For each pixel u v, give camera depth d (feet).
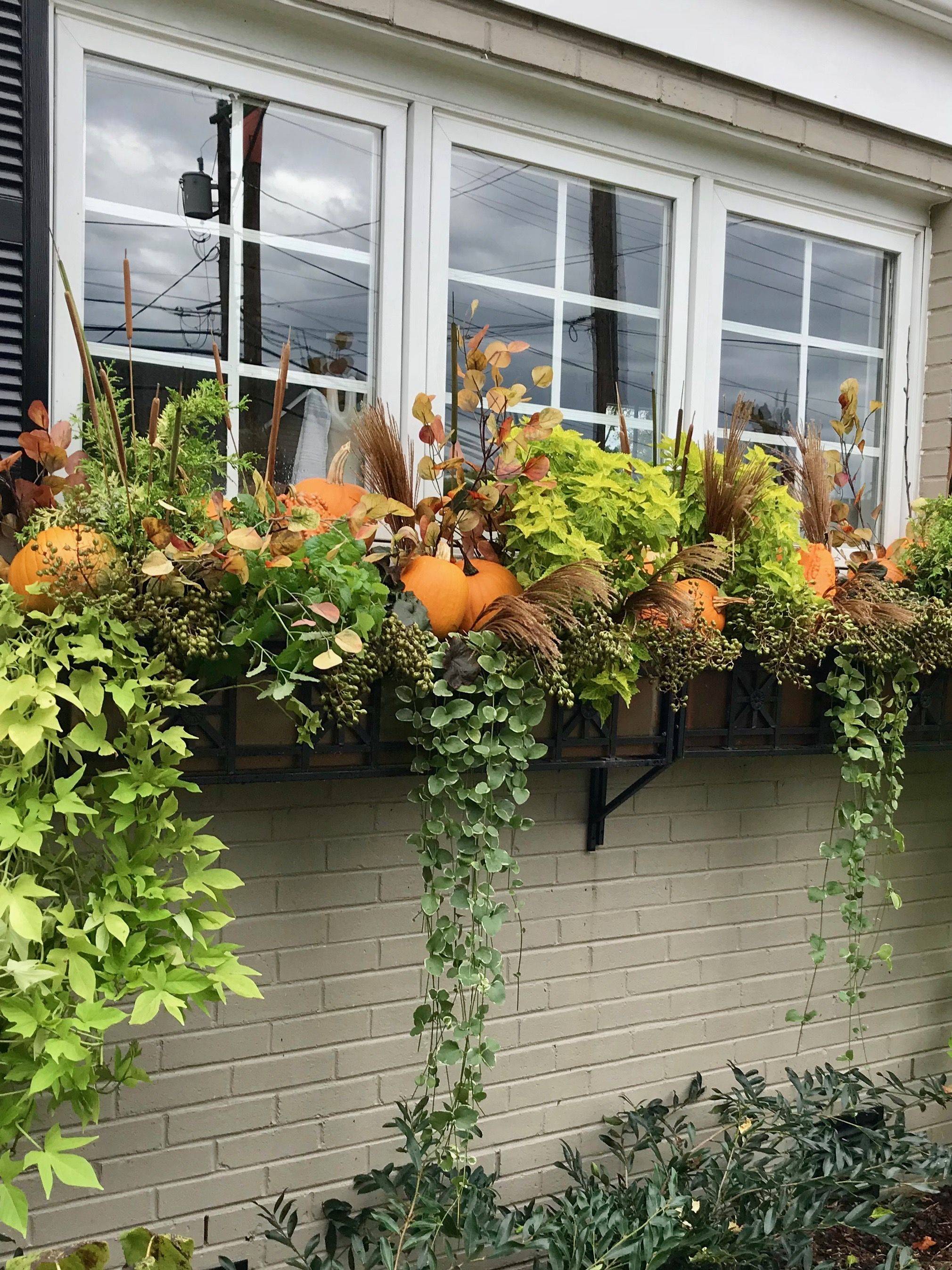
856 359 10.14
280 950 7.23
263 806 7.13
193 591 5.39
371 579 5.84
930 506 9.32
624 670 6.81
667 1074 9.03
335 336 7.39
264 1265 7.22
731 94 8.63
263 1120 7.22
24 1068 4.83
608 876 8.64
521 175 8.10
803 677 7.66
